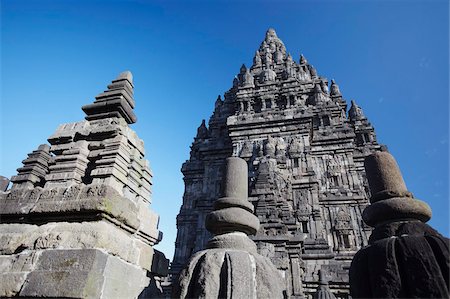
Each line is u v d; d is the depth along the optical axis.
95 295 3.94
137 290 5.10
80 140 5.77
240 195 5.31
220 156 33.94
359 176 31.34
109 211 4.48
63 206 4.62
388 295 3.21
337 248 24.38
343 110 38.19
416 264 3.24
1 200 5.12
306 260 19.69
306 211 24.22
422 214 4.00
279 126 29.92
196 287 3.97
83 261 4.05
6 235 4.72
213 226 4.92
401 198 4.13
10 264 4.33
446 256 3.20
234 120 31.73
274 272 4.28
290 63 38.44
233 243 4.50
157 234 6.11
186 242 29.69
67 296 3.78
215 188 31.75
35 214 4.76
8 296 4.04
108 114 6.05
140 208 5.66
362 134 36.72
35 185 5.88
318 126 32.38
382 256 3.44
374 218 4.19
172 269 27.61
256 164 25.11
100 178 5.07
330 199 27.00
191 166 35.31
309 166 26.66
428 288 3.07
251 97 34.91
